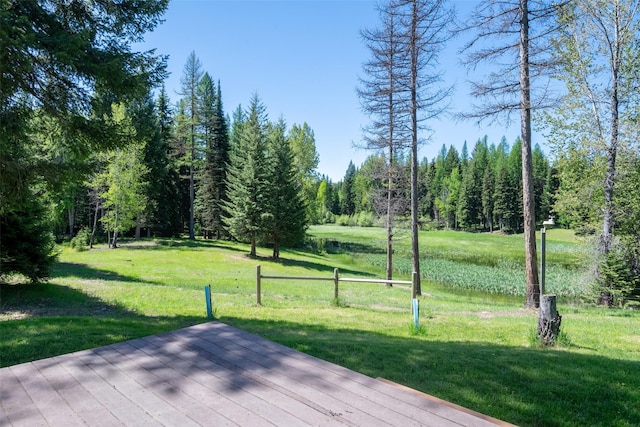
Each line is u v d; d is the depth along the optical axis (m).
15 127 6.27
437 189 77.00
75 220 31.59
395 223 17.98
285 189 25.58
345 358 5.10
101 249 24.06
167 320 7.71
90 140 6.94
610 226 13.29
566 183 14.54
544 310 6.49
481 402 3.88
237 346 4.02
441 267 28.31
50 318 7.25
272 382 3.12
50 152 10.84
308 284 17.00
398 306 11.29
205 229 35.38
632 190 13.16
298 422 2.49
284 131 32.38
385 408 2.71
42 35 5.75
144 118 29.64
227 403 2.75
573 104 12.90
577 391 4.15
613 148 12.99
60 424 2.46
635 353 6.15
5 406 2.70
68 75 6.47
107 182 23.91
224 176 33.88
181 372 3.31
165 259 21.52
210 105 34.38
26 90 6.39
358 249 39.12
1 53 5.28
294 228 25.48
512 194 62.12
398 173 17.25
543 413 3.69
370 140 16.22
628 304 12.41
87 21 6.79
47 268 10.94
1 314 8.25
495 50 11.18
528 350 5.85
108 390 2.96
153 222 31.94
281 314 9.05
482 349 5.88
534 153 67.06
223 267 20.61
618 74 12.75
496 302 14.70
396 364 4.93
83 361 3.57
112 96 7.14
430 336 7.20
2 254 9.88
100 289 11.29
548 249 40.53
